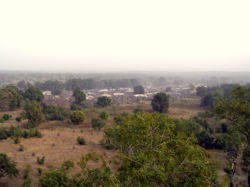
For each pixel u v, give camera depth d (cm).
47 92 13188
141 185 826
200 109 7775
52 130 4219
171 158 935
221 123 4203
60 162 2327
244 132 1738
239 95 1855
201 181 838
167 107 6731
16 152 2662
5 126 4266
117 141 1320
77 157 2523
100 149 2928
